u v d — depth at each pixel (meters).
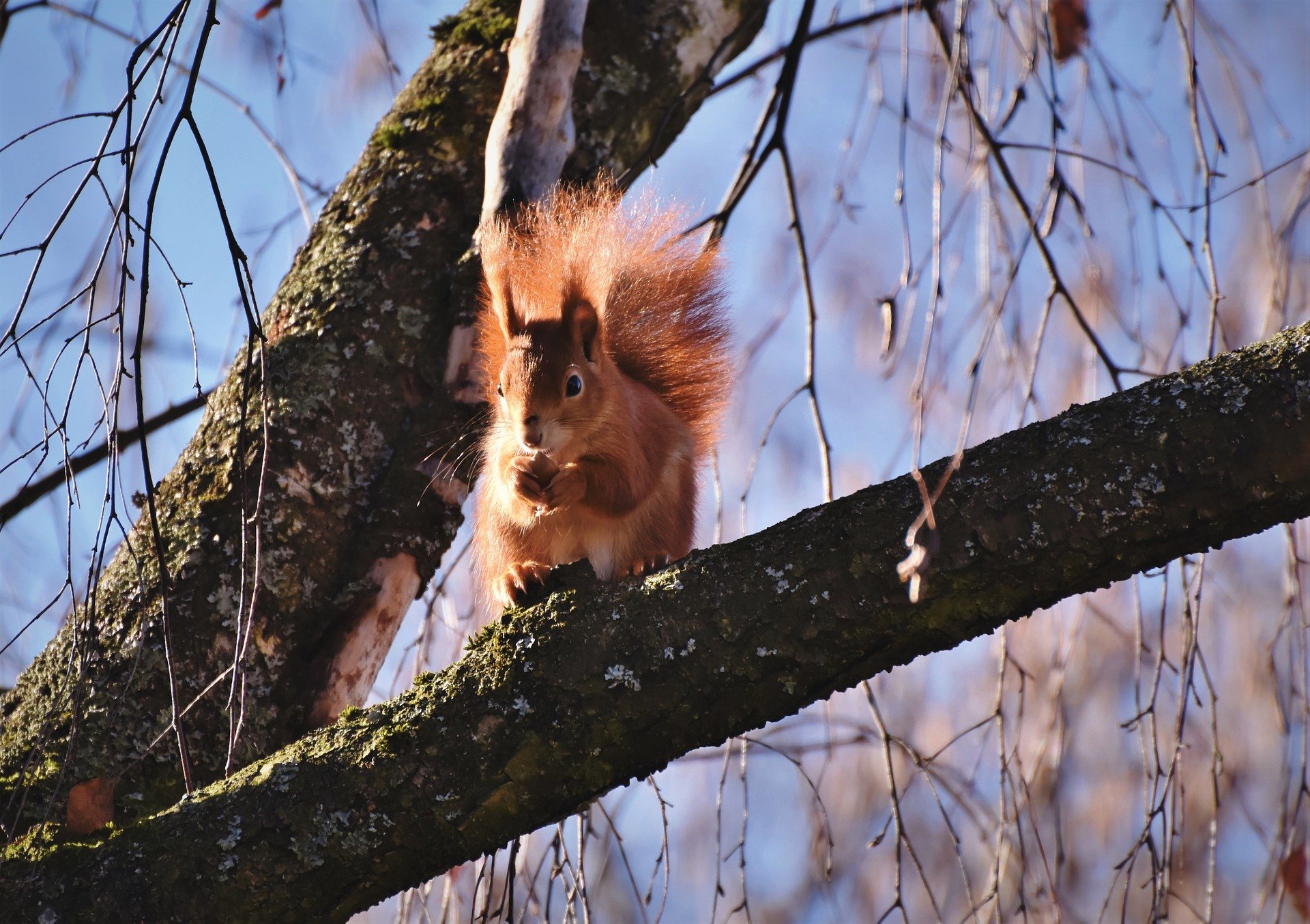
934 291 5.18
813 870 11.15
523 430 7.72
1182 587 7.53
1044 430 5.79
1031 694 12.04
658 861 7.75
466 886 8.56
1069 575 5.57
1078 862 12.38
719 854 7.82
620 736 5.80
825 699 5.89
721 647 5.77
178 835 5.80
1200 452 5.48
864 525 5.79
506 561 8.62
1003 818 7.55
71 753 5.80
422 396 8.09
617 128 9.02
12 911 5.66
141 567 5.93
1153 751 7.45
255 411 7.70
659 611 5.87
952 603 5.63
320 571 7.54
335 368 7.89
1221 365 5.69
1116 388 8.58
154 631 7.14
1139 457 5.54
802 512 6.07
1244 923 11.72
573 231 8.22
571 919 7.32
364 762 5.84
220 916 5.69
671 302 9.33
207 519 7.45
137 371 5.64
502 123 7.94
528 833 5.93
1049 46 7.54
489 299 8.23
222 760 7.02
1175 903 12.38
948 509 5.65
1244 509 5.45
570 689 5.83
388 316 8.10
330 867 5.76
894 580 5.66
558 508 8.16
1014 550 5.56
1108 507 5.51
